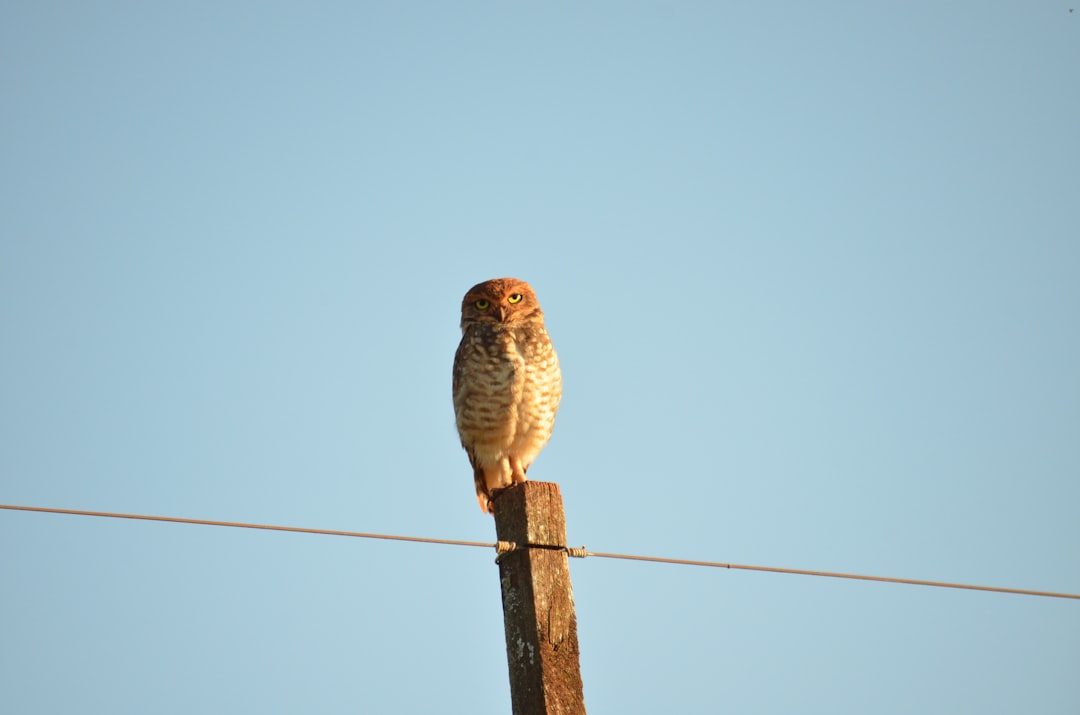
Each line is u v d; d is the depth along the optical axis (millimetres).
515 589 10258
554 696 9781
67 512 10641
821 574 11750
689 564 11188
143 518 10781
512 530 10422
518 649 10109
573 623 10102
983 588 12258
